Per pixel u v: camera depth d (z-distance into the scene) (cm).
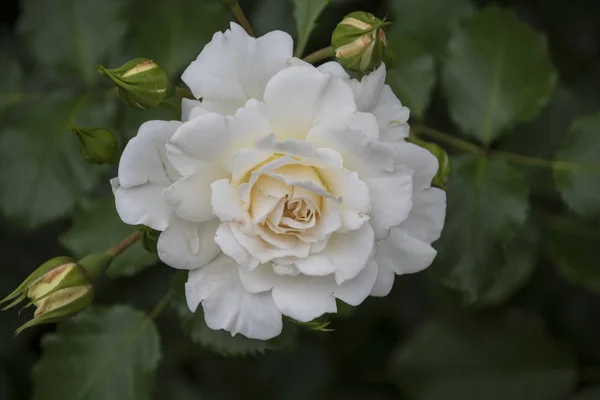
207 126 58
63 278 61
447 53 67
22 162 67
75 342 65
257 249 59
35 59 68
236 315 59
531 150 71
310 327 59
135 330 65
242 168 58
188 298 60
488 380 71
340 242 59
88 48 68
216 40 59
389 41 67
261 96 60
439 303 71
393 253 60
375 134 59
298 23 63
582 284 70
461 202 66
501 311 71
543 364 71
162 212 59
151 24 67
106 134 62
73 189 67
